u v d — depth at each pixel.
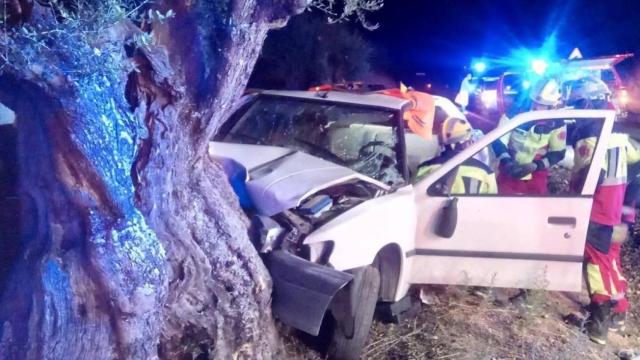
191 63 2.83
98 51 2.43
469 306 5.16
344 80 11.71
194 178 3.10
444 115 5.74
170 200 2.93
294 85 11.16
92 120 2.49
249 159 4.12
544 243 4.66
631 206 5.23
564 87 5.82
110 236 2.61
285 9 2.84
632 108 11.85
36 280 2.66
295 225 3.67
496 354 4.55
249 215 3.73
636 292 5.99
